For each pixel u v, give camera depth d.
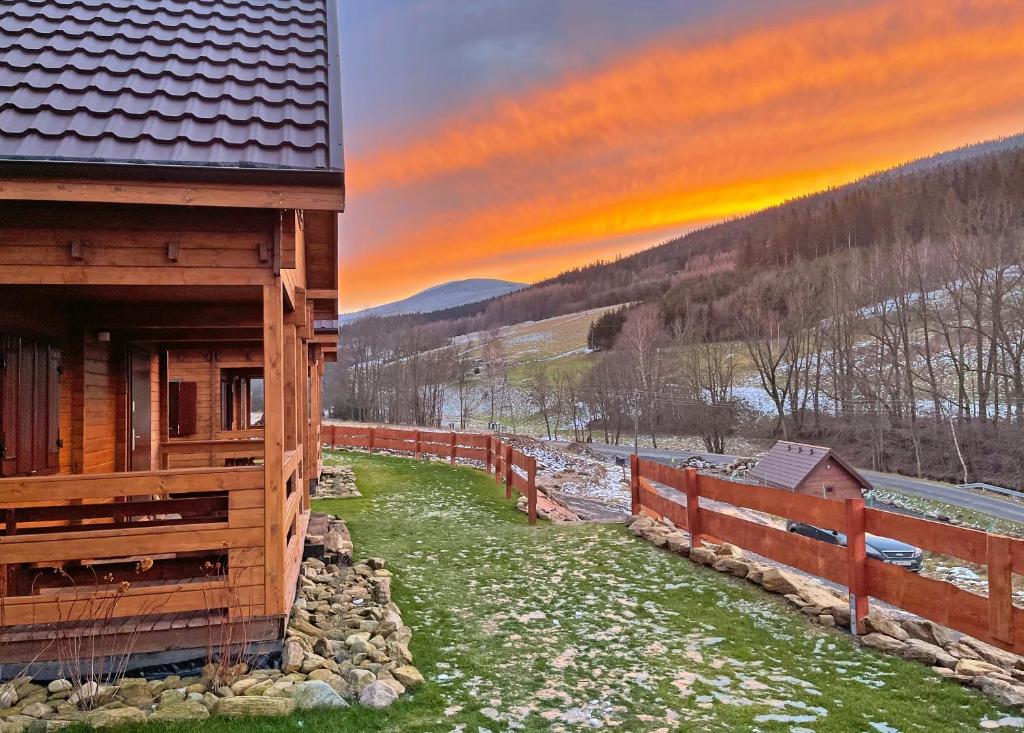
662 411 58.03
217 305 7.18
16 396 5.71
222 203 4.54
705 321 66.25
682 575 7.24
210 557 5.91
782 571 6.69
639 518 9.68
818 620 5.72
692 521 7.95
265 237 4.90
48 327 6.43
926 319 41.22
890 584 5.21
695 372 54.38
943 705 4.10
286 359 7.00
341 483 14.56
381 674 4.55
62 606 4.44
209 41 5.75
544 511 12.19
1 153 4.20
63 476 4.55
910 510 27.33
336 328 13.31
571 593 6.79
